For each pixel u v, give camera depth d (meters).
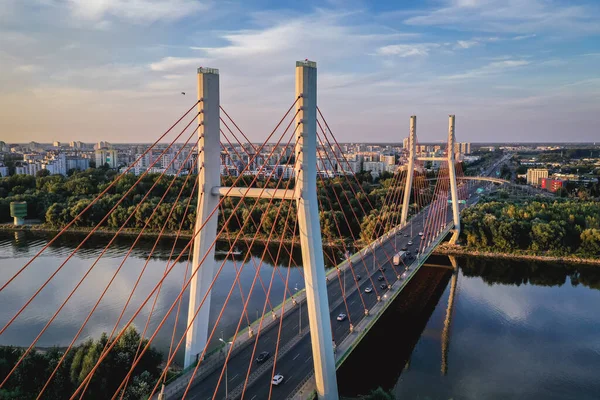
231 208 162.62
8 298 99.56
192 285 59.53
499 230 141.75
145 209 167.75
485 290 110.44
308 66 52.47
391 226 147.88
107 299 98.69
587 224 145.38
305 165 53.09
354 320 71.69
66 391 58.72
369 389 66.75
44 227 172.00
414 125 149.12
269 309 92.12
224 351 61.88
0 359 63.31
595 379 70.25
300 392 53.16
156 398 51.81
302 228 53.41
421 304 101.00
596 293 107.88
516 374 71.56
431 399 64.69
